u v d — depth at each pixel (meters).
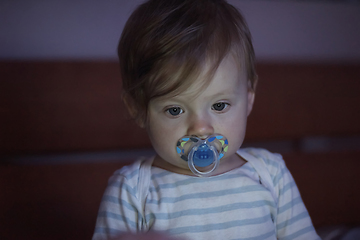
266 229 0.73
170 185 0.74
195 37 0.66
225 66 0.66
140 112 0.73
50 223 1.06
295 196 0.81
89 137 1.12
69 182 1.08
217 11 0.71
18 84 1.07
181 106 0.66
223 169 0.76
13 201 1.05
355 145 1.35
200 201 0.71
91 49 1.14
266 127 1.20
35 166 1.07
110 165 1.11
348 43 1.30
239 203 0.72
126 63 0.75
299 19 1.27
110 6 1.15
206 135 0.67
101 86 1.12
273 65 1.21
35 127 1.09
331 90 1.24
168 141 0.68
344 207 1.20
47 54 1.11
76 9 1.13
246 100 0.72
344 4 1.30
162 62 0.65
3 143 1.07
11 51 1.08
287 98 1.21
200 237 0.69
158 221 0.70
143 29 0.70
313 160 1.19
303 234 0.78
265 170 0.80
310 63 1.24
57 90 1.10
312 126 1.23
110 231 0.72
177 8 0.71
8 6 1.08
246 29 0.76
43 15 1.11
